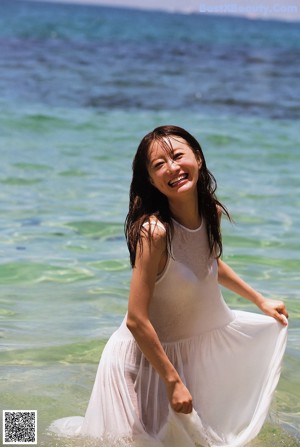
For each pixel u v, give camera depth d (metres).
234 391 4.46
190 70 32.88
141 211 4.29
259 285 7.07
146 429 4.23
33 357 5.41
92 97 22.78
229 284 4.82
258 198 10.98
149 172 4.27
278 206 10.50
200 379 4.41
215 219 4.43
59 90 23.83
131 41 48.28
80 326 5.99
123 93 24.25
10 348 5.53
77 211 9.76
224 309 4.48
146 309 4.15
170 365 4.11
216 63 36.72
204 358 4.43
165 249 4.19
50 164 12.97
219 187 11.65
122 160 13.74
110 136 16.47
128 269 7.47
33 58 33.06
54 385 5.00
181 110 21.30
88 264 7.58
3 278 7.08
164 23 89.81
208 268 4.37
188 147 4.32
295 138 17.27
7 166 12.56
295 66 37.62
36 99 21.42
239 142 16.45
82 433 4.30
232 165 13.77
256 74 32.84
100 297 6.65
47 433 4.36
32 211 9.67
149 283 4.17
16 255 7.78
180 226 4.28
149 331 4.12
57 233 8.69
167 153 4.23
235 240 8.62
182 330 4.37
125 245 8.30
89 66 31.58
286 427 4.52
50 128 17.05
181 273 4.24
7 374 5.12
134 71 31.02
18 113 18.64
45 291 6.79
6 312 6.24
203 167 4.41
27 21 62.84
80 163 13.23
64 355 5.46
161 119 19.38
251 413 4.46
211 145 15.94
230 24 115.12
